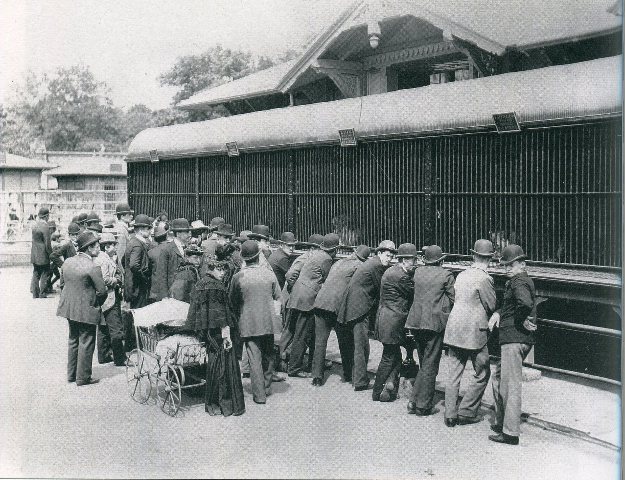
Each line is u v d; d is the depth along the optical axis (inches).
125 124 1963.6
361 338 336.2
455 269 377.4
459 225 397.7
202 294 294.4
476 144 388.2
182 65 1257.4
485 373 285.7
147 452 259.9
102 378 367.2
